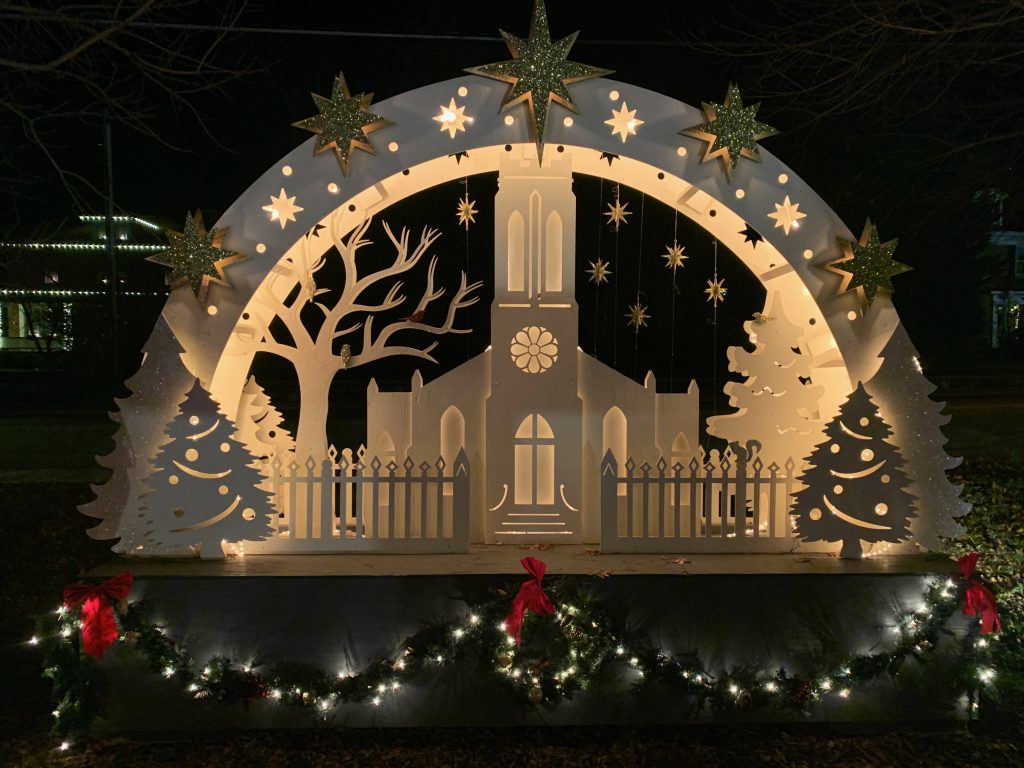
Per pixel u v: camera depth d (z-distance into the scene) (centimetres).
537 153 503
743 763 441
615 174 563
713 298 607
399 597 455
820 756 449
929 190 1223
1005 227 1342
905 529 503
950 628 466
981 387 2427
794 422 566
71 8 836
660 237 1942
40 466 1277
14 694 534
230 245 502
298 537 508
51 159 974
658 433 568
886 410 516
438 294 575
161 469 489
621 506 541
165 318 498
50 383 2381
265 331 546
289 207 505
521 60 500
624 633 460
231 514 491
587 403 560
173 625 452
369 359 559
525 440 549
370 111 507
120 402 493
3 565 750
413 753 452
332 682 448
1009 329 3838
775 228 518
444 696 457
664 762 443
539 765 440
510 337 551
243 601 454
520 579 458
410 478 510
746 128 512
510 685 456
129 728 454
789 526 518
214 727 456
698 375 2123
